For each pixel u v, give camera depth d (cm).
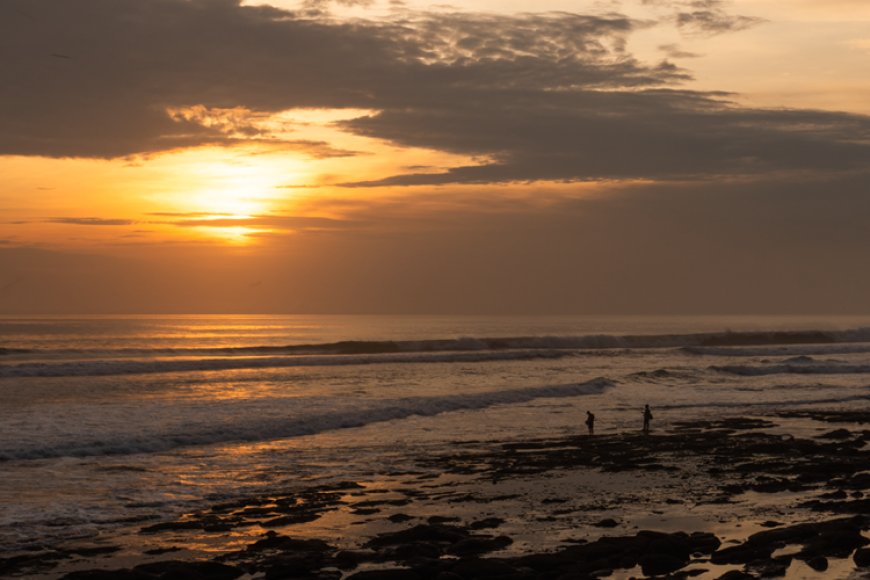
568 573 1252
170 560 1411
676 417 3453
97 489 1948
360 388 4259
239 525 1655
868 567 1308
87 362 5191
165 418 2977
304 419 3012
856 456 2428
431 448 2602
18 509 1739
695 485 2019
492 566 1276
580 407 3728
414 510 1775
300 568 1312
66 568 1376
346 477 2141
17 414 2983
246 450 2525
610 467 2255
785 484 1998
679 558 1359
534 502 1841
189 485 2017
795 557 1354
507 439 2805
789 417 3431
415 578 1254
